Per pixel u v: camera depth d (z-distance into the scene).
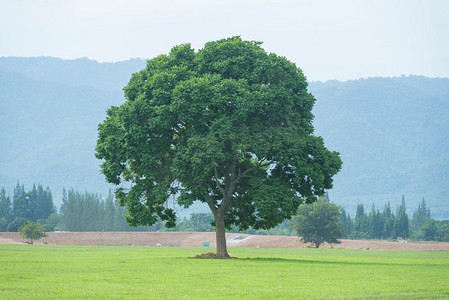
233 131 60.41
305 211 165.88
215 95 59.41
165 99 61.66
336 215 164.88
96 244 186.50
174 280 41.47
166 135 64.12
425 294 36.09
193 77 61.19
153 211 68.75
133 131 61.72
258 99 59.69
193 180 61.31
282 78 63.75
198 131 61.00
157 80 62.06
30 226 167.00
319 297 34.06
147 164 62.34
